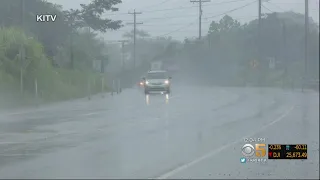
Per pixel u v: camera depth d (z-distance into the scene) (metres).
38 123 33.16
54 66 71.38
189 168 17.34
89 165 18.00
